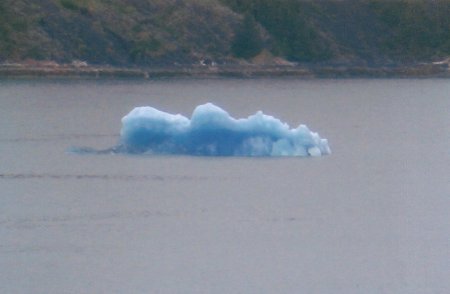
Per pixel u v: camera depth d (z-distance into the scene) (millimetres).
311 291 59875
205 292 59406
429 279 62062
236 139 95375
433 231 72188
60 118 130500
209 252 66375
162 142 95438
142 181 85688
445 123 140250
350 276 62531
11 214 74938
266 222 73500
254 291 59750
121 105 148375
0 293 59000
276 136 96500
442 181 90438
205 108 95188
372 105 163000
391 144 114500
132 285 60281
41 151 100812
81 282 60688
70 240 68312
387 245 68625
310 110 152875
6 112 135625
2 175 88438
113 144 106125
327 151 100375
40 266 63281
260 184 85250
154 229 71125
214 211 76688
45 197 80250
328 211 77500
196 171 89125
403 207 79625
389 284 61094
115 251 66312
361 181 89062
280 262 64562
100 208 76812
